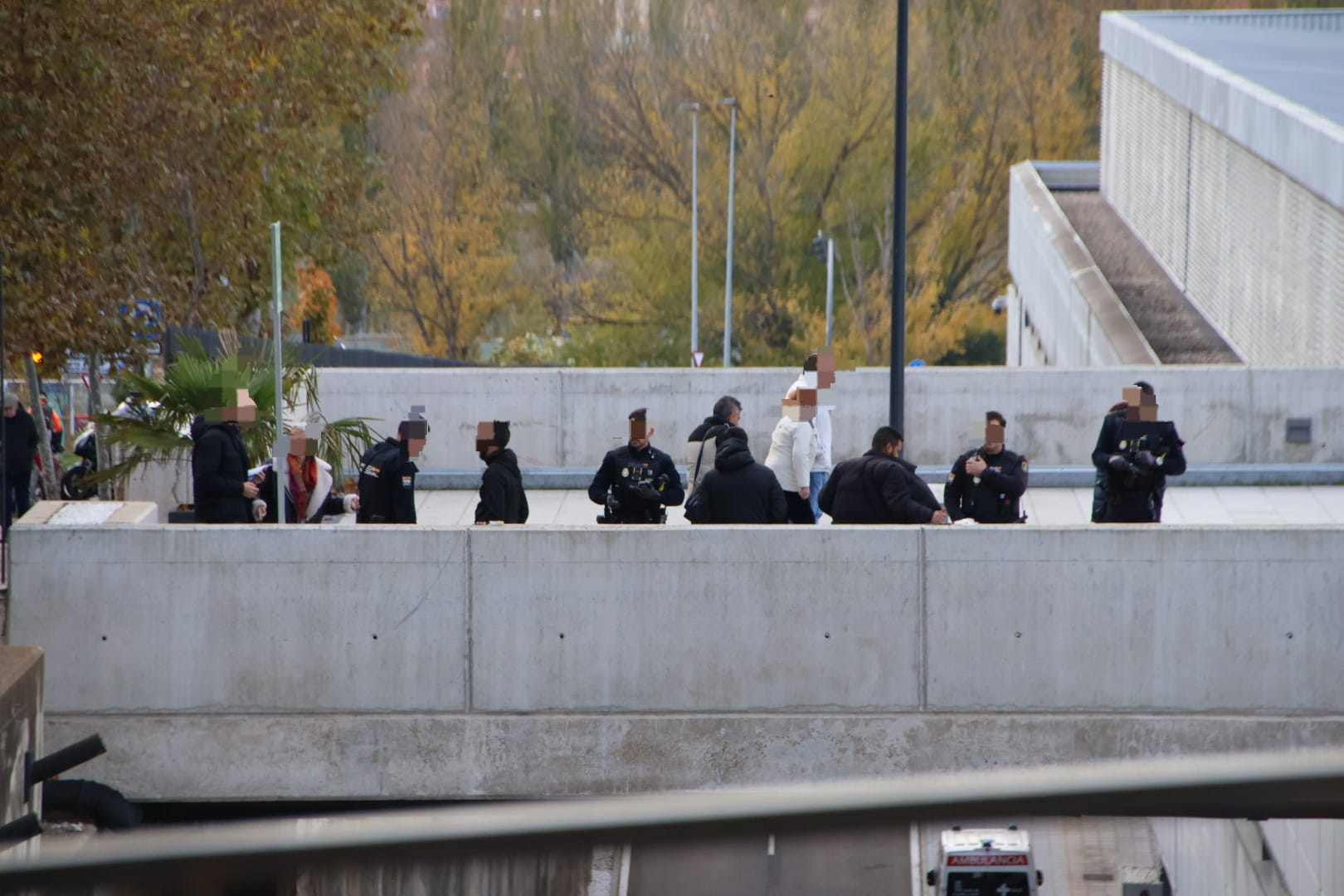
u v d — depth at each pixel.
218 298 88.94
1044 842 33.78
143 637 36.22
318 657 36.44
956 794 2.83
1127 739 36.00
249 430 48.62
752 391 68.31
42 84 63.06
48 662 36.09
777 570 36.31
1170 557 35.94
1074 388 67.44
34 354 73.38
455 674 36.50
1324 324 83.75
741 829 2.87
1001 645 36.25
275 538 36.28
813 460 46.62
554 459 68.69
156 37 67.56
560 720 36.34
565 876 20.09
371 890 21.11
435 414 68.44
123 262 71.75
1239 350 103.69
